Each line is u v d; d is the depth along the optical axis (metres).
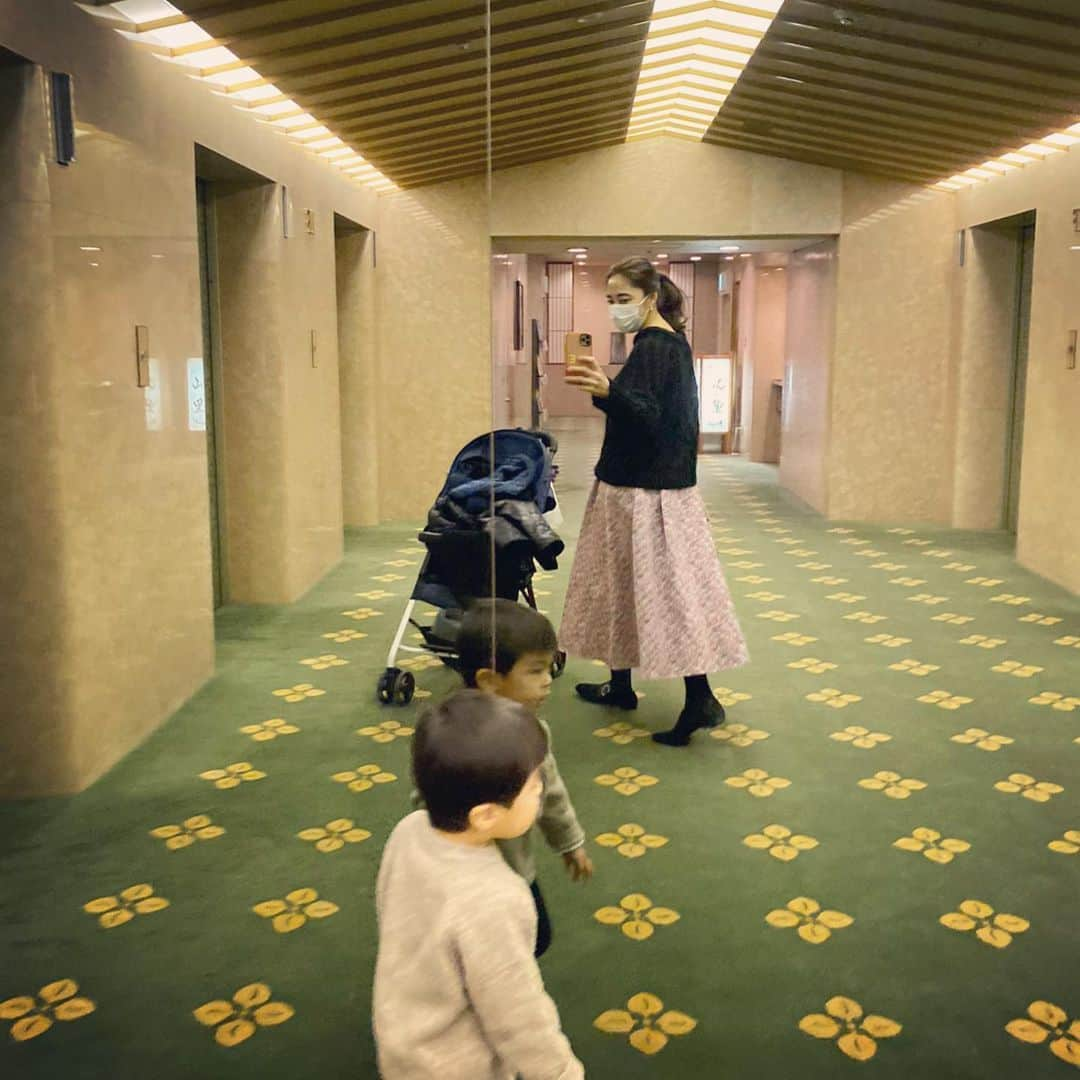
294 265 5.84
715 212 8.23
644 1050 2.14
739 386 14.38
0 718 3.31
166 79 4.01
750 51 5.73
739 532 8.01
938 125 6.44
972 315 7.99
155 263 3.90
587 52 5.48
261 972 2.42
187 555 4.25
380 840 3.06
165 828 3.13
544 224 8.22
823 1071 2.07
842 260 8.27
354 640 5.11
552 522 4.34
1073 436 6.02
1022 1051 2.12
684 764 3.60
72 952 2.50
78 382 3.31
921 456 8.45
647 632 3.61
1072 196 6.04
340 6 4.14
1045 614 5.57
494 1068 1.39
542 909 2.13
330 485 6.66
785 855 2.96
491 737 1.42
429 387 8.34
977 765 3.59
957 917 2.63
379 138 6.28
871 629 5.29
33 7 3.01
